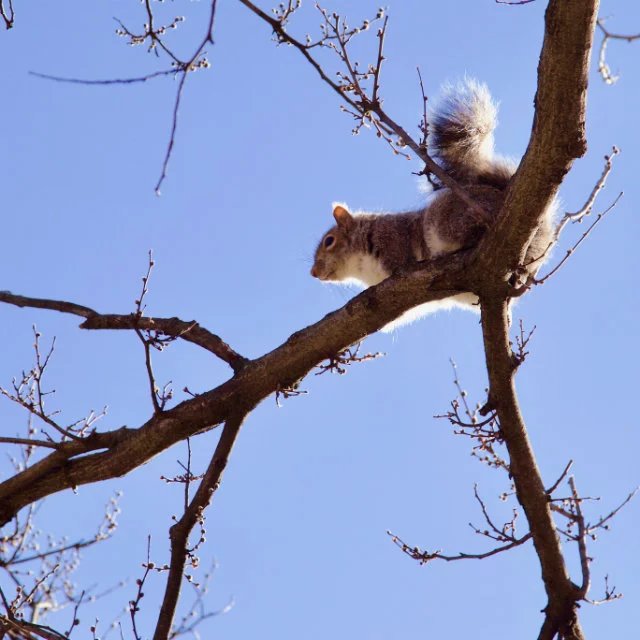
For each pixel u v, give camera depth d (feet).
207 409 32.35
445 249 36.86
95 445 33.30
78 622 28.09
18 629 27.55
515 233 28.66
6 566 32.94
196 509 29.09
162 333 31.53
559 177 27.20
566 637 29.04
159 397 32.30
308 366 32.71
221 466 31.58
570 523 29.89
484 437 29.91
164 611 28.30
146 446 32.73
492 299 30.19
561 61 24.97
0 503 34.14
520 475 29.37
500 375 29.84
